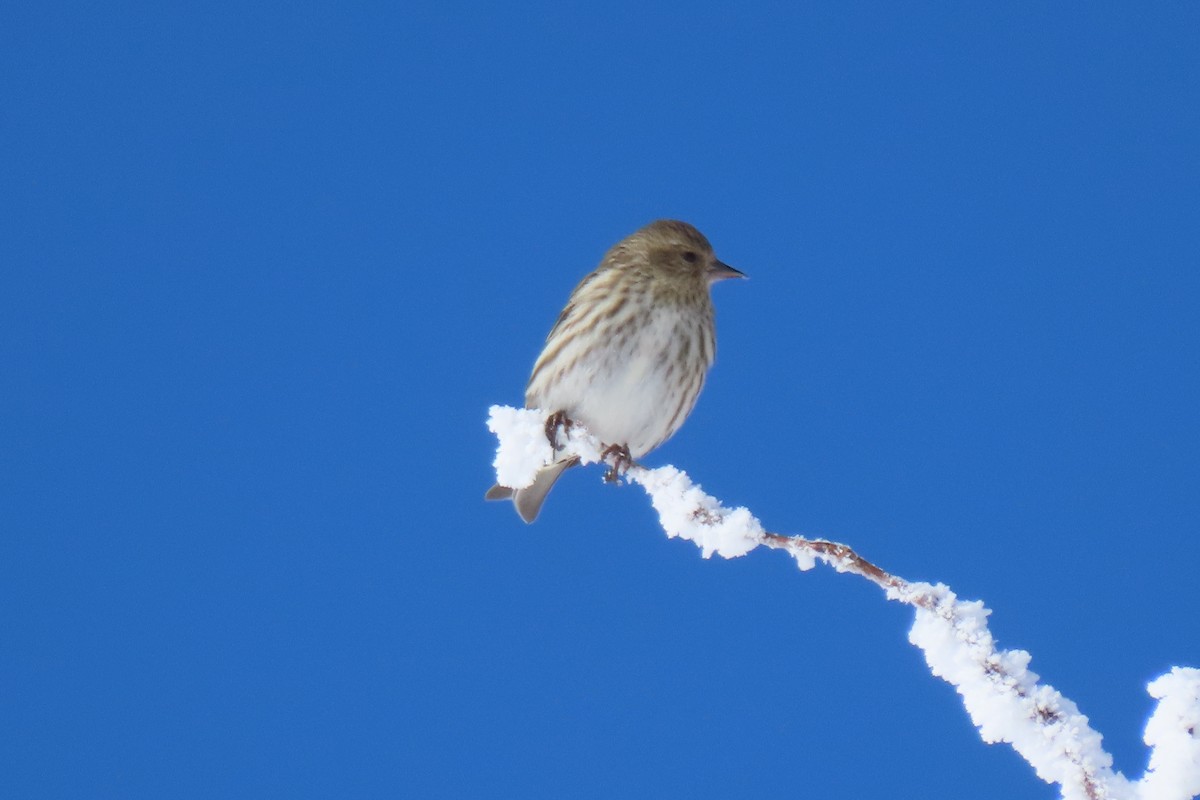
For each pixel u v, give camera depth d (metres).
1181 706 6.04
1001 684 6.25
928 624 6.48
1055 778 6.12
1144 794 6.03
